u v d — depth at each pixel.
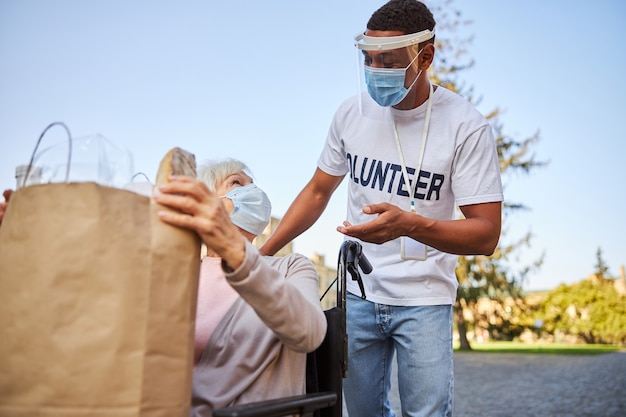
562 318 29.66
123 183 1.37
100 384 1.10
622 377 12.15
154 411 1.14
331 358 1.76
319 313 1.54
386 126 2.48
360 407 2.59
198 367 1.64
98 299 1.12
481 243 2.23
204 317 1.70
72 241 1.12
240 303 1.68
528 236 23.27
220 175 2.00
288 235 2.73
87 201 1.13
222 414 1.17
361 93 2.56
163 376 1.16
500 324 24.36
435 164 2.38
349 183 2.65
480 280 23.38
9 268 1.15
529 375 13.00
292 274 1.76
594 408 8.48
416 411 2.38
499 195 2.32
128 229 1.16
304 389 1.67
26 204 1.16
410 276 2.42
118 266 1.13
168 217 1.19
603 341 29.20
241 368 1.59
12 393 1.12
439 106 2.42
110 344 1.11
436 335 2.39
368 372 2.56
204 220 1.23
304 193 2.74
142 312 1.14
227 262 1.29
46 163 1.32
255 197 1.93
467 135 2.34
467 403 9.09
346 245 1.94
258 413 1.21
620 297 30.08
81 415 1.10
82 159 1.31
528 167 23.64
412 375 2.39
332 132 2.67
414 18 2.30
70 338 1.11
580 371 13.71
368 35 2.31
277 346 1.61
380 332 2.50
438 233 2.16
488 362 16.48
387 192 2.46
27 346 1.12
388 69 2.28
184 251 1.21
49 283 1.12
